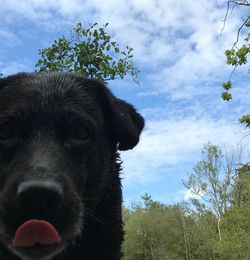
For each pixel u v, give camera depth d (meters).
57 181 0.28
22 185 0.27
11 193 0.27
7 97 0.32
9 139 0.31
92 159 0.32
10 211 0.27
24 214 0.27
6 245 0.29
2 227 0.28
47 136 0.31
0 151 0.30
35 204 0.27
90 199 0.32
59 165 0.29
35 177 0.27
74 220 0.29
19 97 0.32
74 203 0.29
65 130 0.31
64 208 0.28
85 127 0.32
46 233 0.26
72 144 0.31
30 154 0.29
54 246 0.28
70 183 0.29
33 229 0.26
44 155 0.29
